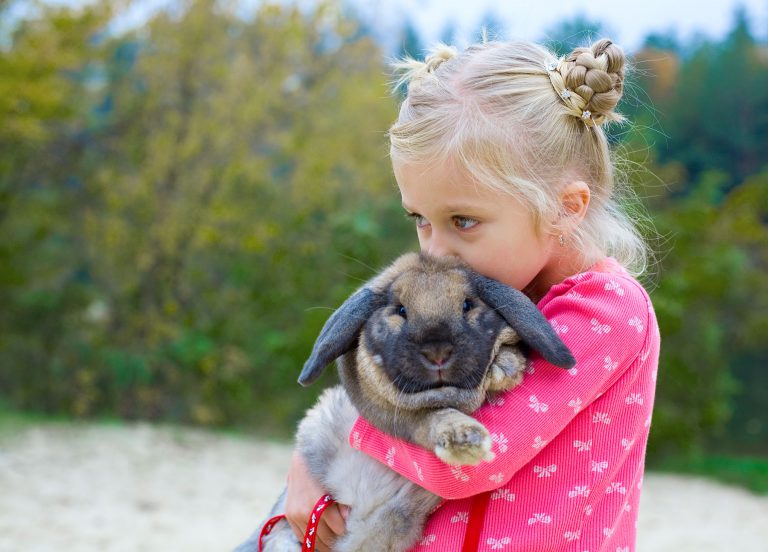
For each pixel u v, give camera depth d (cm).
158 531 867
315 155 1578
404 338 270
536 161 278
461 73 286
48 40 1430
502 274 281
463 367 263
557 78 291
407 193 287
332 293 1408
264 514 964
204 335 1521
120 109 1561
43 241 1566
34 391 1466
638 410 278
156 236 1518
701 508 1201
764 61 3281
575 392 263
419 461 269
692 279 1537
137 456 1202
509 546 264
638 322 277
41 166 1555
